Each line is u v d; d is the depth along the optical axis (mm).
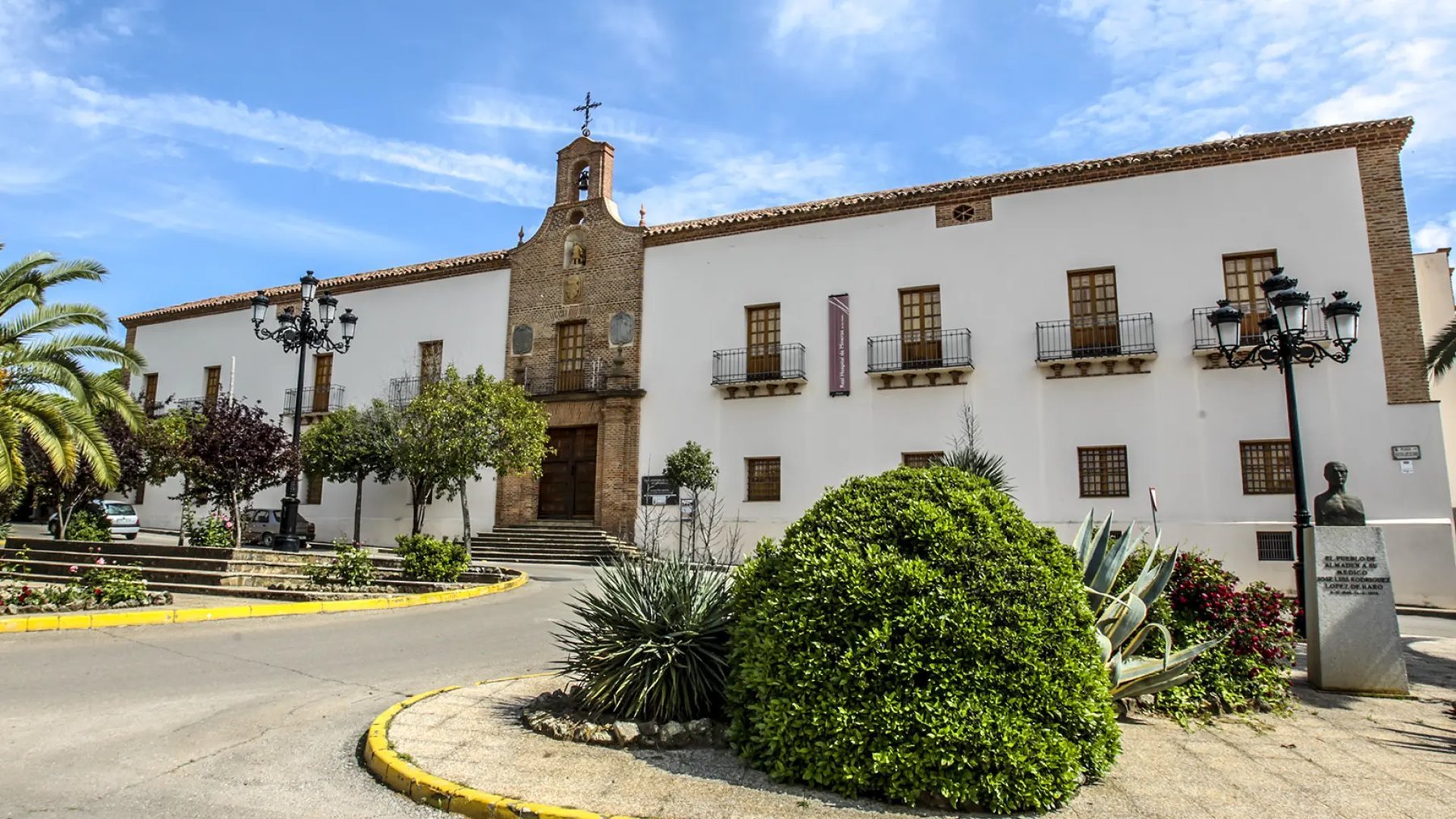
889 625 4758
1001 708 4574
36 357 16812
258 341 31891
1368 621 7871
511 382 25125
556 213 27328
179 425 23000
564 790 4699
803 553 5215
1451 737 6160
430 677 8219
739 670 5418
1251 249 19391
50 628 9594
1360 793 4836
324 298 19812
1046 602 4883
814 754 4766
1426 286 23078
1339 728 6430
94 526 21328
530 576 18922
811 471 22406
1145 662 6270
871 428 21984
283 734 6059
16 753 5453
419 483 25219
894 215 22719
